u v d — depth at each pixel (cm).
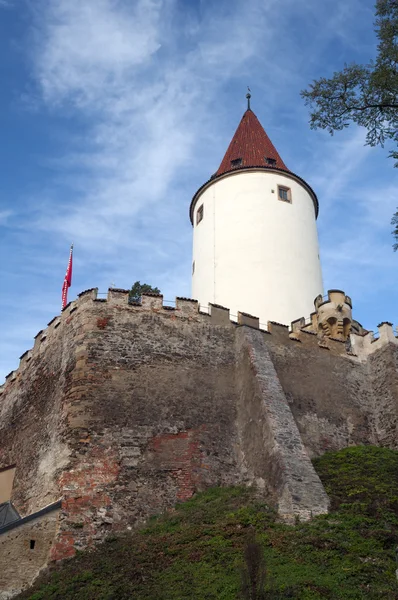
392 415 2739
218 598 1427
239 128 4059
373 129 1719
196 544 1720
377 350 2956
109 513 1978
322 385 2725
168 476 2133
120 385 2280
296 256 3434
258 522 1808
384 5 1712
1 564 1777
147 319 2477
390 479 2120
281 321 3209
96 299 2464
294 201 3616
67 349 2427
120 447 2138
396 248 1609
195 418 2316
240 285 3288
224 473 2228
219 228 3509
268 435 2150
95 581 1622
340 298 3120
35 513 1900
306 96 1767
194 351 2488
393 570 1515
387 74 1673
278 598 1370
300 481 1955
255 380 2358
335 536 1686
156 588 1523
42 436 2348
